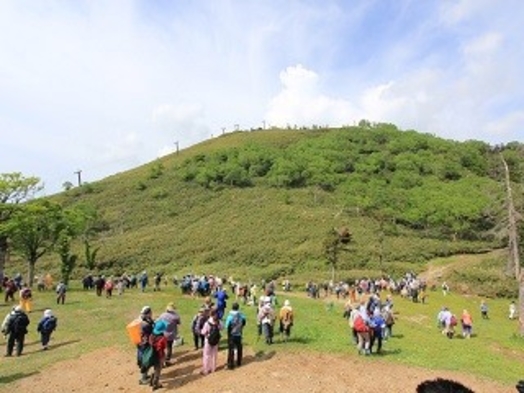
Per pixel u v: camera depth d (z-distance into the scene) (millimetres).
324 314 31531
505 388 18141
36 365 19438
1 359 20906
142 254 80438
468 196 99812
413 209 93188
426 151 125812
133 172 134125
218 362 18672
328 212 92750
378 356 20484
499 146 91125
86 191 117062
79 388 16891
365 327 20375
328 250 65125
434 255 74688
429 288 58625
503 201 40469
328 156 121312
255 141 141375
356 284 53844
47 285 46000
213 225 90375
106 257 79500
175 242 84000
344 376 17641
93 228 92188
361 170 116375
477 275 60688
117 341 22109
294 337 22438
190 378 17156
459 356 22766
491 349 27156
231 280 48031
